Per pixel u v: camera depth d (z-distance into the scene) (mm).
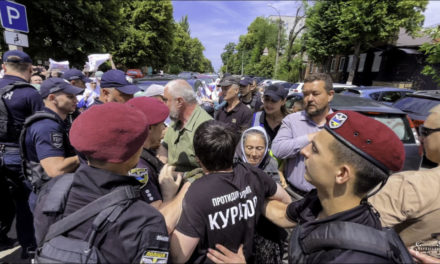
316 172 844
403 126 3396
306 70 28266
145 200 1115
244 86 4672
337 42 17188
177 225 1002
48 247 728
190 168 1891
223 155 1048
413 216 1040
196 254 1043
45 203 821
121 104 877
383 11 13852
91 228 725
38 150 1724
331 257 667
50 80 1896
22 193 2203
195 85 5797
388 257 651
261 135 1777
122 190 803
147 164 1216
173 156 1951
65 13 11477
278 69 28719
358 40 15953
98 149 785
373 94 7391
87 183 812
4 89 2146
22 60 2551
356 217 762
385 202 1110
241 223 1060
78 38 12367
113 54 22703
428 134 1128
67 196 827
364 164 744
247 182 1123
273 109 2557
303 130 1948
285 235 1320
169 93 1829
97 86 4629
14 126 2145
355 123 764
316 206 979
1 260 2277
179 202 1089
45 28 11352
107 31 13891
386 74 17797
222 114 3621
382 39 16016
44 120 1766
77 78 3482
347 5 15844
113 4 13953
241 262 1009
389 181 1126
